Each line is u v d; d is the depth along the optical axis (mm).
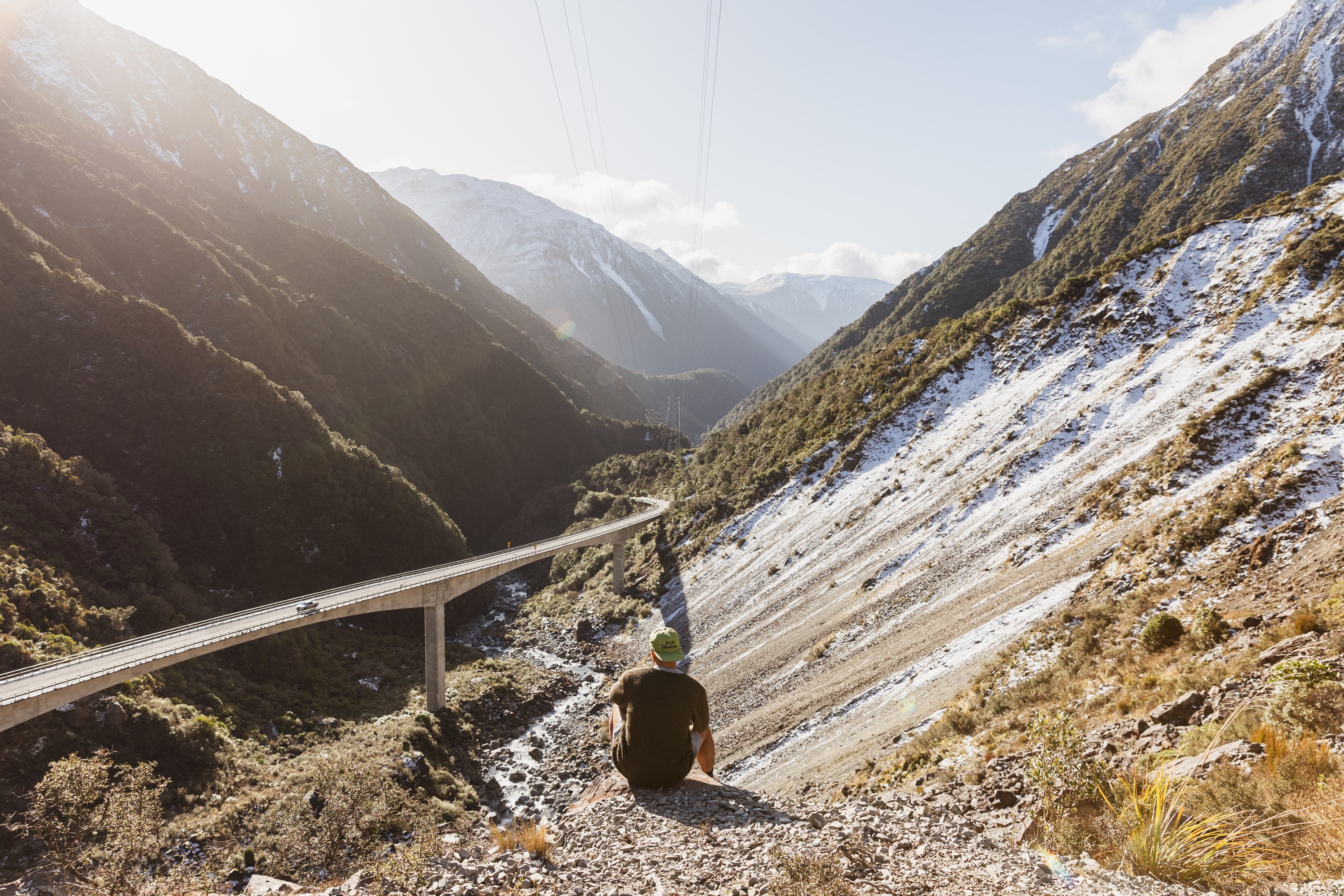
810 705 34750
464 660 70312
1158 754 9211
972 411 64125
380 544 93938
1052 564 34719
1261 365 42094
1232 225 61812
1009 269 178875
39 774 33219
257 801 34125
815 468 74562
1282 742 7031
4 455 62969
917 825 6301
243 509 83500
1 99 141625
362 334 148250
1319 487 24297
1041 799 7027
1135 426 45938
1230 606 19203
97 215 118375
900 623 39438
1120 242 149000
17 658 41094
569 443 180250
